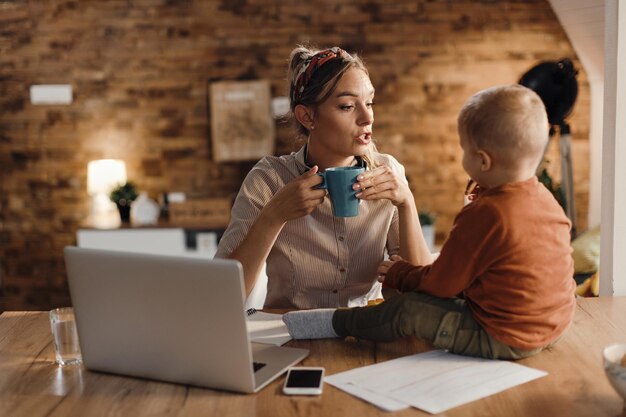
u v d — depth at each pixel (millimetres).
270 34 5074
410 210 1550
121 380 1206
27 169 5250
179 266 1103
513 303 1173
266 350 1300
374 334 1285
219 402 1097
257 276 1516
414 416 1024
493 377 1146
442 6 5000
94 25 5078
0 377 1229
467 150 1216
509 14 4973
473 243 1171
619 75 1676
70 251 1193
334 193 1422
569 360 1228
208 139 5207
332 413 1043
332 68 1550
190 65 5117
